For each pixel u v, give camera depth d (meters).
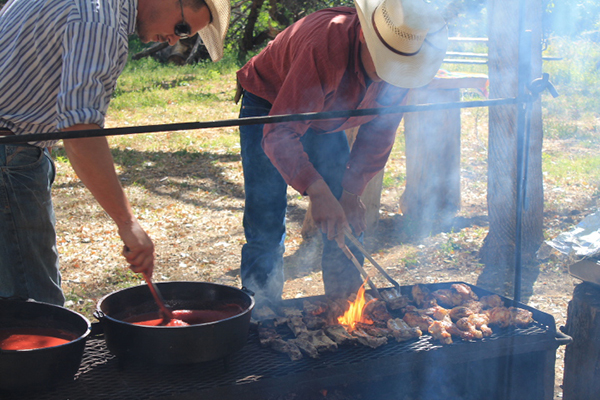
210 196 6.26
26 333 1.91
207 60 16.83
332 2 13.09
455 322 2.32
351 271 2.83
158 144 8.34
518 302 2.26
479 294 2.57
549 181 6.35
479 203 5.80
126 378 1.88
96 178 1.68
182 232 5.22
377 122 2.59
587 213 5.36
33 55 1.83
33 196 2.25
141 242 1.79
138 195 6.27
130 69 15.59
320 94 2.14
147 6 1.92
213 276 4.25
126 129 1.39
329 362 2.01
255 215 2.68
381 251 4.67
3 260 2.27
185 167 7.30
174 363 1.80
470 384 2.44
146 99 11.37
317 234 4.98
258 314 2.36
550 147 7.79
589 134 8.32
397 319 2.26
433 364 2.10
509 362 2.17
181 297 2.18
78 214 5.61
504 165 4.16
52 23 1.76
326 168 2.74
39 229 2.30
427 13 1.99
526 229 4.32
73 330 1.92
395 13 1.96
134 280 4.17
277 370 1.95
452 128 5.29
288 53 2.32
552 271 4.19
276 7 13.92
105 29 1.68
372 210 5.04
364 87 2.31
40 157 2.25
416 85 2.12
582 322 2.36
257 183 2.65
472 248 4.66
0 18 1.89
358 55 2.19
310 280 4.15
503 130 4.08
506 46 3.89
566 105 10.05
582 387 2.38
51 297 2.41
